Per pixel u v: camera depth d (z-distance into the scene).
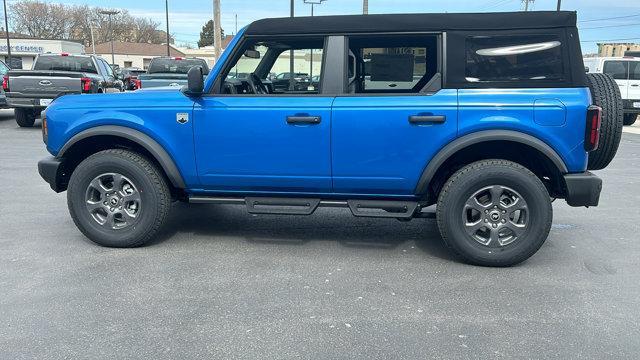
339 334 3.25
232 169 4.53
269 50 4.75
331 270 4.30
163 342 3.14
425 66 4.73
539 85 4.11
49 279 4.04
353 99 4.30
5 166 8.62
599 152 4.43
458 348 3.10
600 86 4.39
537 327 3.36
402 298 3.77
